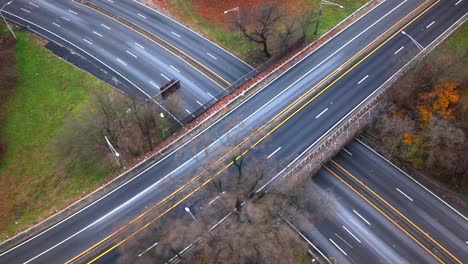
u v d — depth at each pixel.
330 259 57.50
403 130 64.38
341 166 66.62
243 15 85.94
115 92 74.12
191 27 85.38
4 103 73.00
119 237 58.22
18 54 80.00
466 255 58.06
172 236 50.72
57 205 61.78
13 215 60.88
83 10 88.00
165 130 68.31
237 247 46.66
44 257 57.03
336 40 81.06
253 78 75.81
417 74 68.88
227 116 70.69
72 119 69.31
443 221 61.22
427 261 57.69
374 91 72.38
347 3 87.94
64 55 80.00
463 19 81.75
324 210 61.78
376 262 57.69
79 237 58.62
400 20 83.44
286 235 51.53
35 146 68.00
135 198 62.19
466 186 63.16
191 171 64.19
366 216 61.81
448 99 63.22
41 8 88.06
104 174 64.88
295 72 76.25
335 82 74.31
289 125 68.94
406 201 63.19
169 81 75.81
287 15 84.75
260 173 61.41
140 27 85.06
